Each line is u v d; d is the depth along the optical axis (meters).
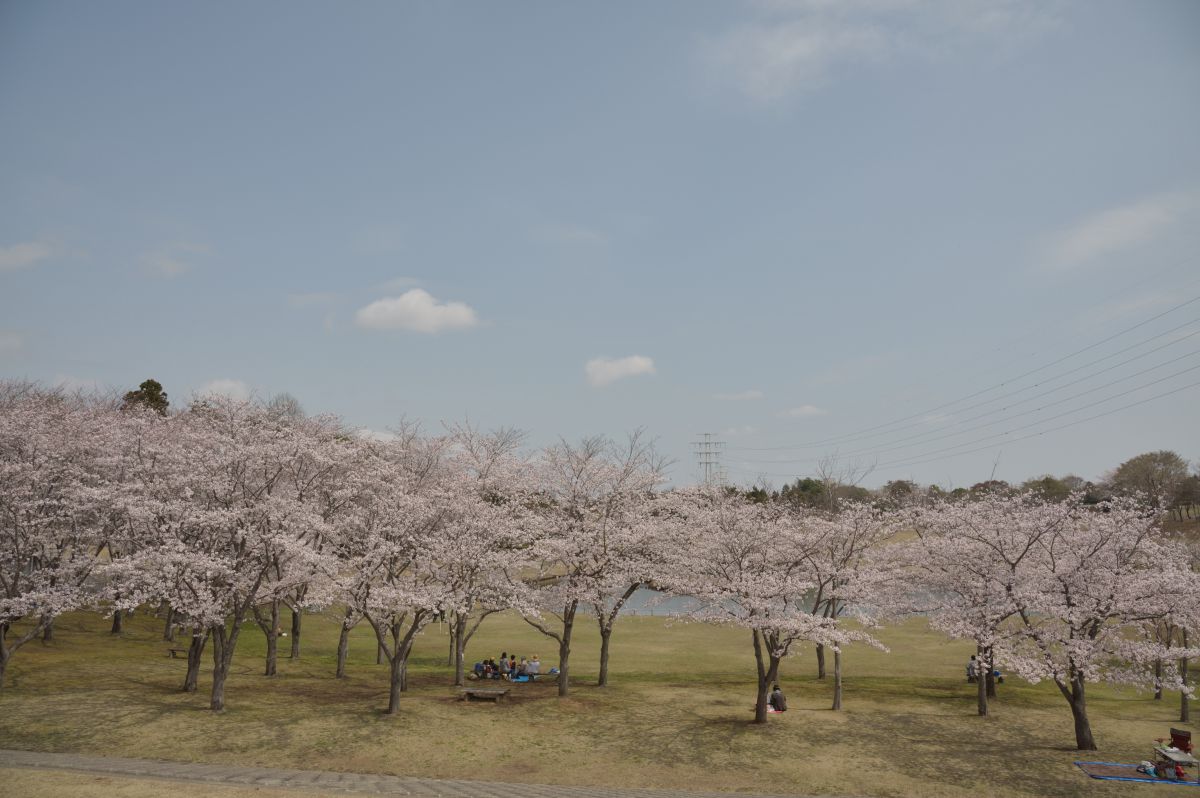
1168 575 21.53
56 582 26.44
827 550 30.00
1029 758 21.33
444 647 40.12
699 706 26.94
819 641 24.58
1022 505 27.22
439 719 23.66
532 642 41.94
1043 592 24.09
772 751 21.72
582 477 31.75
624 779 19.36
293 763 19.20
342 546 28.42
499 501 34.47
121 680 26.59
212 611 22.50
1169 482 62.03
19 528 25.27
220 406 30.05
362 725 22.52
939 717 25.80
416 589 25.17
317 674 30.56
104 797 14.10
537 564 30.97
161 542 24.62
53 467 27.23
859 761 20.97
